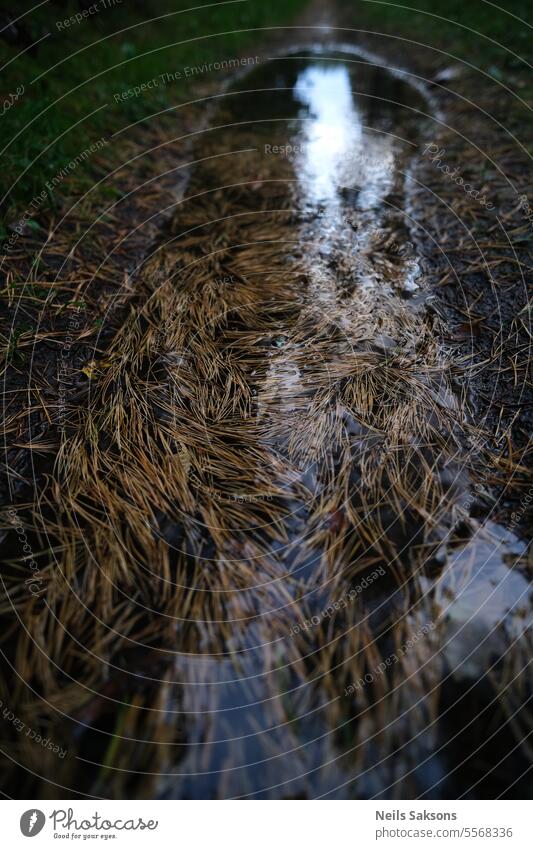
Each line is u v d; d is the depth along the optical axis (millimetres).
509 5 1411
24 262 595
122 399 463
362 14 2137
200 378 488
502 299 583
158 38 1350
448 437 431
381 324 551
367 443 426
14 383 471
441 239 705
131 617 323
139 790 266
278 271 648
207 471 406
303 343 528
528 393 470
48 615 322
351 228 747
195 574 343
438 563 349
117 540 360
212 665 304
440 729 282
